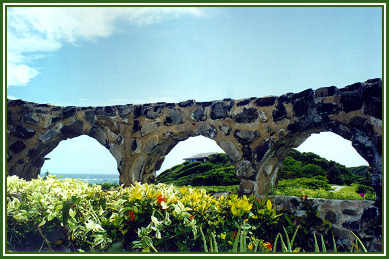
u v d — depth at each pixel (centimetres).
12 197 231
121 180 512
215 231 249
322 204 361
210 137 466
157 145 503
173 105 502
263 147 423
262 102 434
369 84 336
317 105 379
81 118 540
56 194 238
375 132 326
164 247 233
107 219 238
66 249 229
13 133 526
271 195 408
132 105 527
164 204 231
